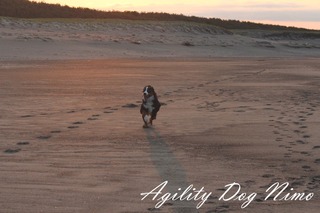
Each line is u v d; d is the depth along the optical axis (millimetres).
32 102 15484
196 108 14570
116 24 62688
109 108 14555
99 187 7312
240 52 56500
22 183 7473
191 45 55281
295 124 12016
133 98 16641
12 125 11875
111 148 9758
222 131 11336
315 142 10133
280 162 8711
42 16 68875
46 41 44562
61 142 10219
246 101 16047
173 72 27188
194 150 9633
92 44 46812
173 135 10969
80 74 25250
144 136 10867
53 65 30766
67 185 7398
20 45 41281
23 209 6426
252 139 10500
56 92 17984
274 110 14148
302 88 19766
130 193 7047
